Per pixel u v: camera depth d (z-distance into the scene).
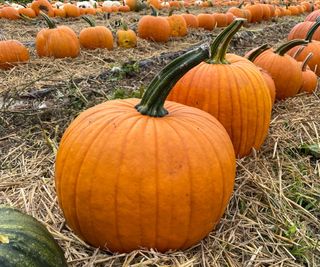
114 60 1.54
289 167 0.79
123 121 0.51
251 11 2.74
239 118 0.70
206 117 0.55
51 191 0.69
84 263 0.52
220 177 0.51
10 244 0.38
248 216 0.65
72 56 1.51
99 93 1.10
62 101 1.04
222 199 0.52
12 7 2.64
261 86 0.73
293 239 0.60
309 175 0.78
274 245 0.59
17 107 1.03
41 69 1.37
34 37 2.07
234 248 0.57
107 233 0.50
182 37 2.06
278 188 0.71
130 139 0.49
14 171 0.78
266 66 1.03
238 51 1.89
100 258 0.52
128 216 0.49
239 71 0.71
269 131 0.90
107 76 1.30
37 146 0.87
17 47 1.39
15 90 1.05
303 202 0.71
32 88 1.15
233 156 0.54
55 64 1.42
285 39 2.21
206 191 0.49
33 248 0.39
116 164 0.48
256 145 0.75
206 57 0.50
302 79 1.08
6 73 1.34
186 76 0.71
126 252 0.52
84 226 0.51
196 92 0.70
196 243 0.55
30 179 0.74
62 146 0.53
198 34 2.13
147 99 0.53
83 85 1.18
